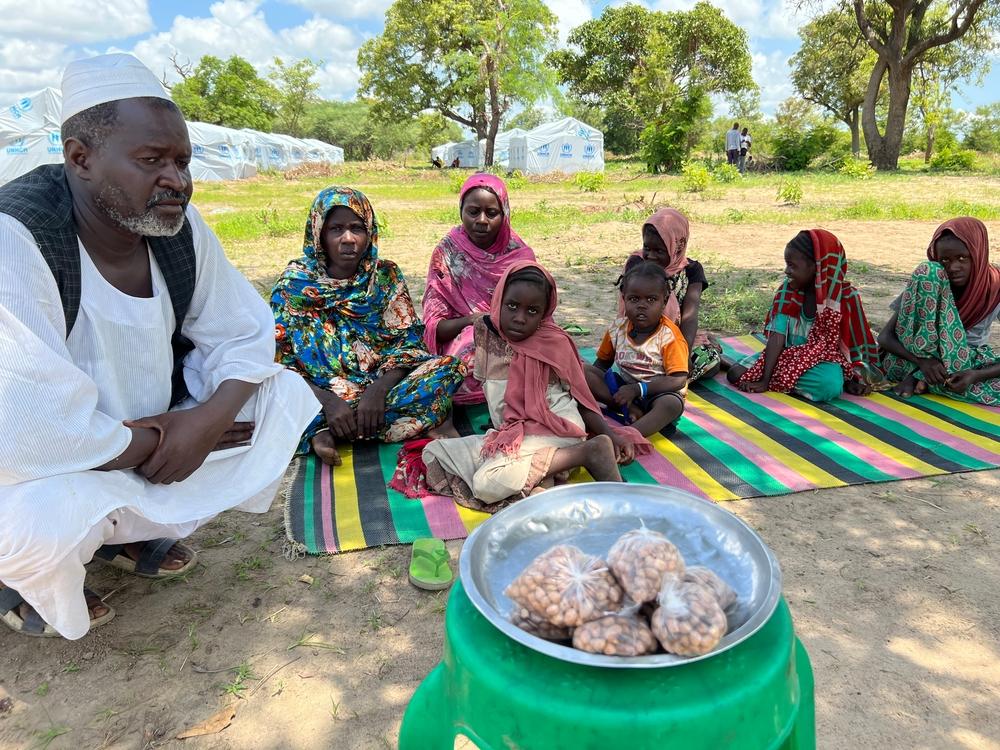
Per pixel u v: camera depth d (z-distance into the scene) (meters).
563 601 1.37
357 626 2.42
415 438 3.76
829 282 4.25
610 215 14.20
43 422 1.96
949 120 49.34
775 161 34.03
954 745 1.92
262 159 38.25
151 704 2.10
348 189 3.67
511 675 1.35
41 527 1.94
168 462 2.28
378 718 2.04
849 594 2.53
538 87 38.81
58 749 1.95
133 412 2.40
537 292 3.20
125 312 2.26
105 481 2.14
